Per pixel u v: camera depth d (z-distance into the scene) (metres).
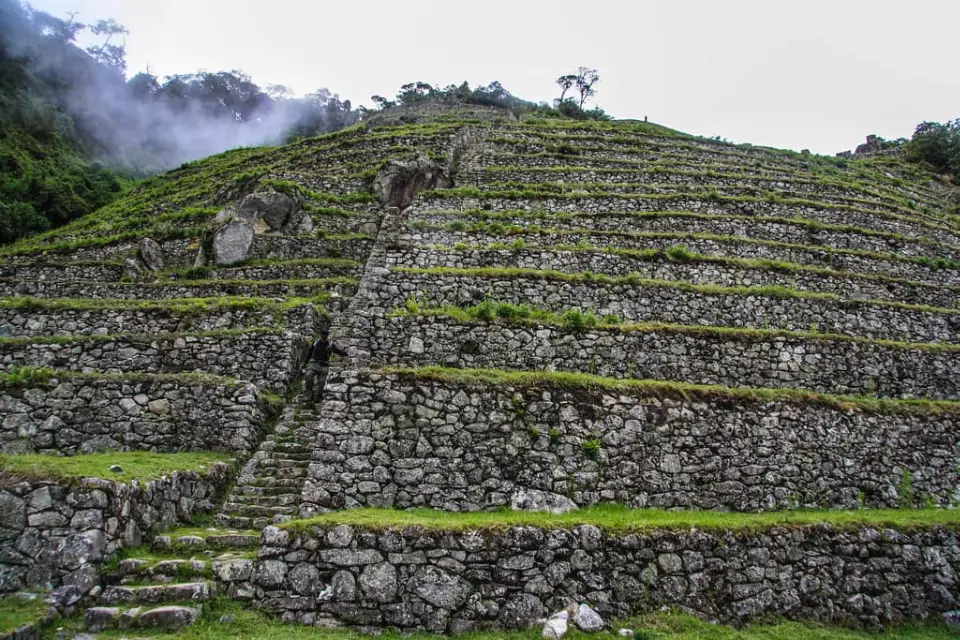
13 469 7.49
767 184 26.06
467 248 16.19
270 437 11.07
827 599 8.41
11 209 29.08
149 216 26.45
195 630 6.69
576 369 12.38
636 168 27.12
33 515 7.14
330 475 9.30
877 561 8.79
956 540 9.17
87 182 37.75
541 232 18.22
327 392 9.73
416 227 18.03
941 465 11.35
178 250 20.11
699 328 13.11
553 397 10.27
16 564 6.89
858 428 11.25
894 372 13.42
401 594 7.45
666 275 16.52
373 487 9.34
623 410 10.41
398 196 24.11
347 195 23.86
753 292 15.19
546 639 7.27
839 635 7.96
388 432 9.62
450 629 7.36
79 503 7.29
